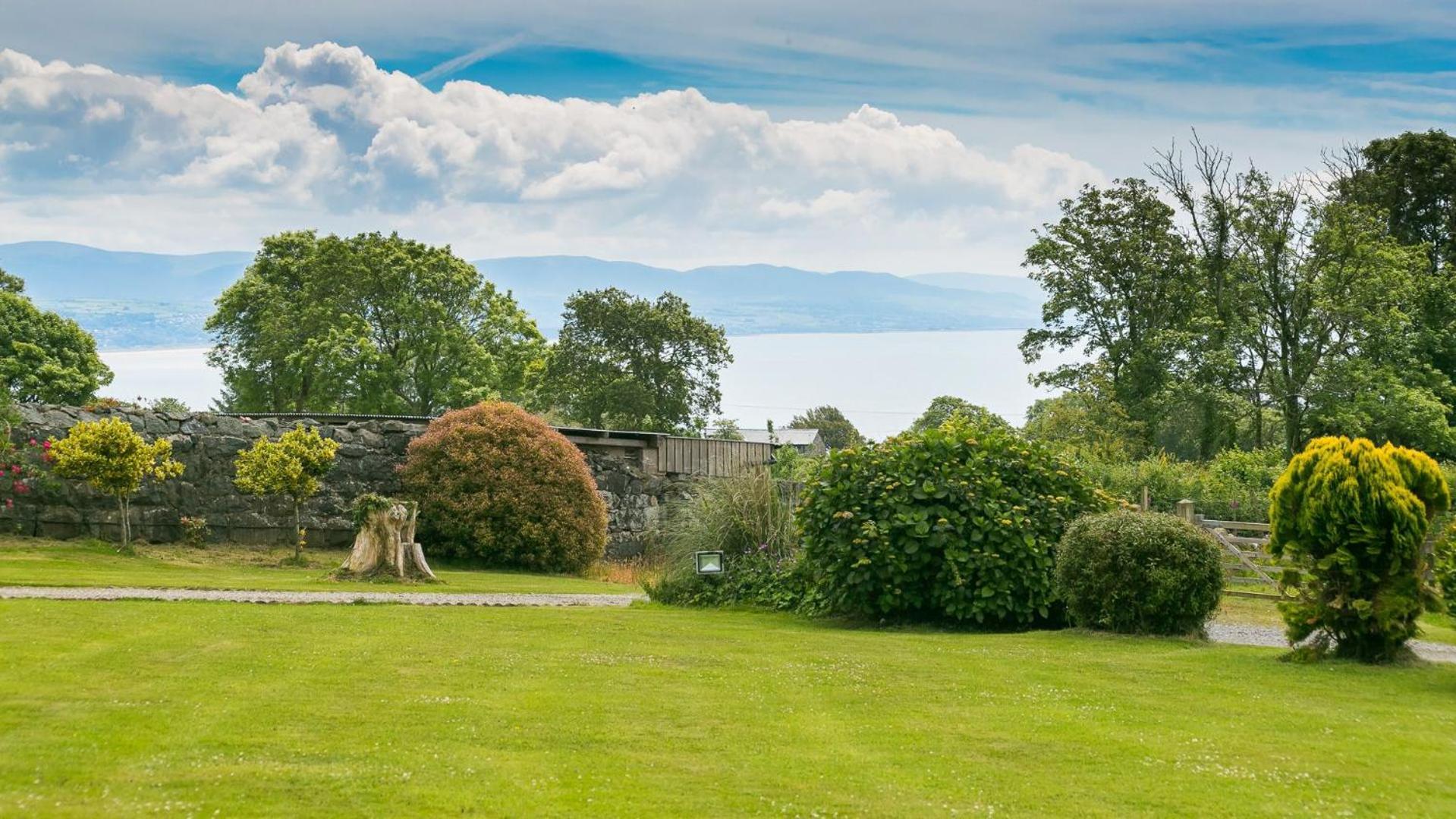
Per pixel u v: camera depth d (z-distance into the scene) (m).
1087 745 7.12
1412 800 6.05
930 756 6.84
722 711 7.92
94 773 6.02
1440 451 40.72
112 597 13.16
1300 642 11.62
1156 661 10.14
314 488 20.36
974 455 13.34
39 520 19.72
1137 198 46.34
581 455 24.17
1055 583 12.46
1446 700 8.52
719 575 15.44
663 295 62.03
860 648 10.91
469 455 22.64
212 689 8.05
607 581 21.62
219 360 51.47
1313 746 7.11
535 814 5.64
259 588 15.20
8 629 10.11
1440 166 47.56
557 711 7.75
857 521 13.19
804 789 6.14
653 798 5.95
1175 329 44.06
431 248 50.22
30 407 20.62
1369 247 41.28
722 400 61.78
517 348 51.62
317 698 7.89
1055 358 47.88
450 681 8.63
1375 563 9.95
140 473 18.86
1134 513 12.33
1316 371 41.75
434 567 21.41
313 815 5.53
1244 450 44.75
